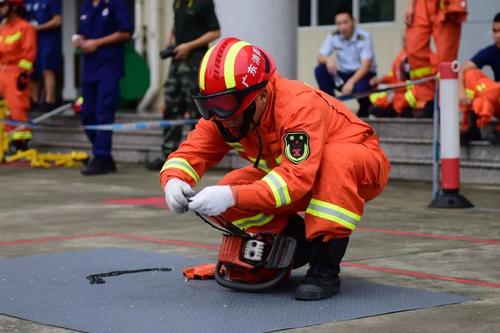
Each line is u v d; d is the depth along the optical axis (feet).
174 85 57.57
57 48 72.69
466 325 22.48
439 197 42.47
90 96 58.23
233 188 24.14
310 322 22.90
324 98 25.73
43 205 44.78
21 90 63.52
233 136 25.45
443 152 42.19
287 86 25.08
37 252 32.89
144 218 40.57
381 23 70.13
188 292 26.20
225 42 24.80
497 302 24.80
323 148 24.93
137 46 80.59
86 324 22.90
